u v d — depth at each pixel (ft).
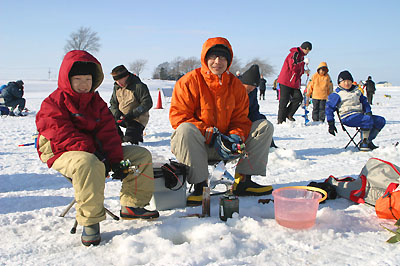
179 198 11.59
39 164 18.42
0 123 36.40
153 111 52.39
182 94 12.09
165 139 26.20
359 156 19.79
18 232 9.70
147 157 10.12
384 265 7.45
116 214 11.02
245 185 12.66
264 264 7.62
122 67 22.18
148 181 10.16
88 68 9.41
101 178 8.75
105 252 8.30
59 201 12.55
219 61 11.78
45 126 9.17
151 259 7.81
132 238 8.66
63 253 8.34
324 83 37.45
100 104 10.09
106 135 9.96
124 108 22.58
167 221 9.91
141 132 22.97
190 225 9.49
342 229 9.50
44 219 10.58
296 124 34.88
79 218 8.64
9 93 44.01
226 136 11.88
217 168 10.95
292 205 9.32
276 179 15.03
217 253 7.98
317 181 14.51
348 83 21.57
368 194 11.40
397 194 9.90
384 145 23.31
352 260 7.75
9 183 14.85
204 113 12.21
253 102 14.23
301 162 17.79
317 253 8.11
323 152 21.27
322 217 10.21
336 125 34.45
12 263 7.88
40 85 165.17
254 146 12.34
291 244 8.55
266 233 9.04
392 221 10.06
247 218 9.78
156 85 191.52
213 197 12.55
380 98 93.91
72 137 9.12
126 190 10.25
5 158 19.83
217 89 12.18
